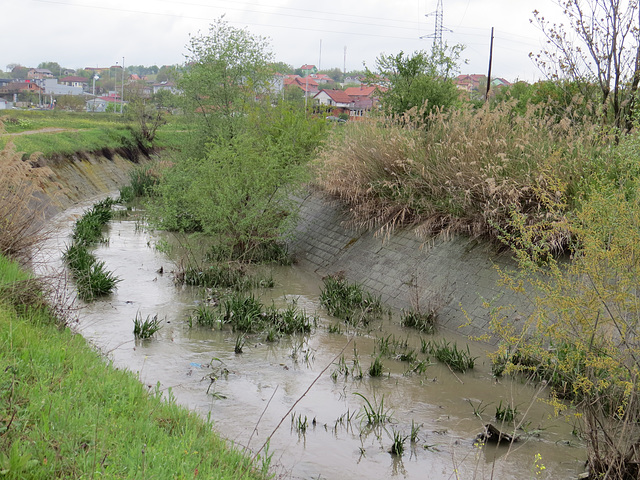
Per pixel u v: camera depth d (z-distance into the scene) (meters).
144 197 27.83
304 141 20.41
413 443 6.78
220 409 7.36
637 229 5.69
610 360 5.58
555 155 9.68
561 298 6.02
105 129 40.94
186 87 26.23
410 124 15.47
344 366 9.13
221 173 16.31
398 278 12.92
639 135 8.61
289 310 11.26
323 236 16.75
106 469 4.28
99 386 5.88
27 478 4.00
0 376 5.31
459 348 10.02
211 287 13.59
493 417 7.51
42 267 11.92
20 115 56.09
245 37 26.67
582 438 6.75
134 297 12.40
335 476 5.99
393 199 14.64
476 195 12.20
